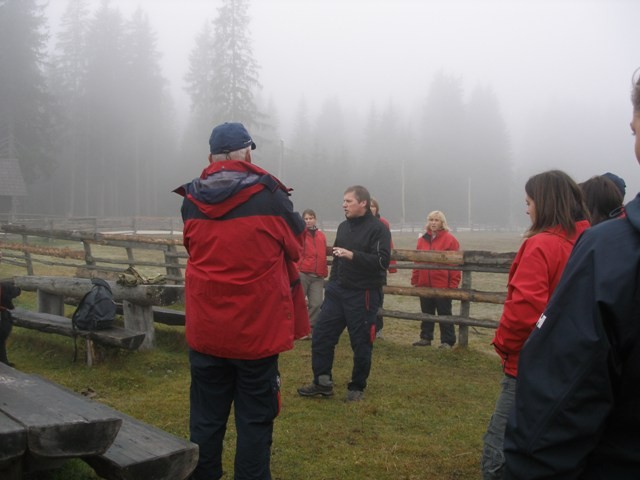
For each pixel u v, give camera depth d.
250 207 2.71
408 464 3.72
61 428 2.33
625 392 1.41
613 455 1.43
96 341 5.54
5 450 2.21
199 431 2.88
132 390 5.14
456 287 7.59
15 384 2.99
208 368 2.84
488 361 6.51
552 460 1.44
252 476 2.79
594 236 1.49
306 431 4.26
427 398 5.14
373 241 4.79
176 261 10.16
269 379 2.81
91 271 9.71
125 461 2.52
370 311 4.88
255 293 2.71
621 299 1.38
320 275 7.78
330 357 5.06
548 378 1.48
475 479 3.54
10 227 12.26
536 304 2.46
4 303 5.03
